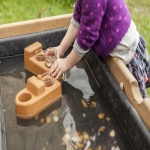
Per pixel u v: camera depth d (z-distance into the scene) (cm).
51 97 134
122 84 128
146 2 259
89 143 123
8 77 150
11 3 243
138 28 228
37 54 150
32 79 130
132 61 139
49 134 125
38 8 241
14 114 131
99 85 147
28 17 231
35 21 159
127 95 125
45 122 129
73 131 127
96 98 142
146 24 233
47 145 121
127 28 131
